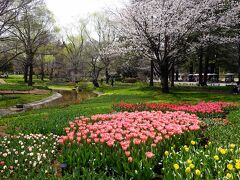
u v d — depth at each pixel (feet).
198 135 33.14
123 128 33.24
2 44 144.15
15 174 22.97
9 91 149.07
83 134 28.86
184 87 149.07
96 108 67.41
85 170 20.65
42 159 26.55
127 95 110.83
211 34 115.96
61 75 271.28
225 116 53.31
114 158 23.54
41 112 67.56
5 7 100.58
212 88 137.80
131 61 171.83
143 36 105.40
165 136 26.94
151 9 101.45
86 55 229.25
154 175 21.88
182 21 100.22
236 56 153.28
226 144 26.55
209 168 20.17
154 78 243.19
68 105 84.17
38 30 179.22
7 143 31.73
